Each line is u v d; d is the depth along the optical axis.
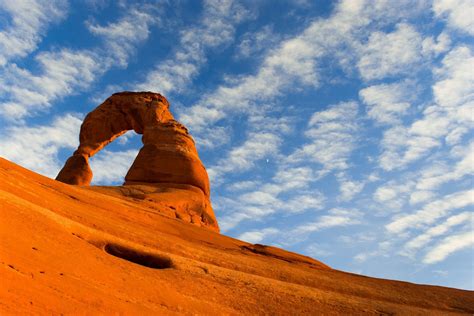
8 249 12.28
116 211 30.69
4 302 9.37
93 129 65.62
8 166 27.27
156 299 14.74
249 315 16.94
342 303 20.61
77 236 17.92
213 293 17.72
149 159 57.88
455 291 27.19
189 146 61.12
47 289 11.14
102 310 11.58
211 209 58.25
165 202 48.22
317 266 33.03
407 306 22.38
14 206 16.27
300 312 18.50
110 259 16.56
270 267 25.17
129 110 65.62
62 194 27.78
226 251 28.83
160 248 22.59
